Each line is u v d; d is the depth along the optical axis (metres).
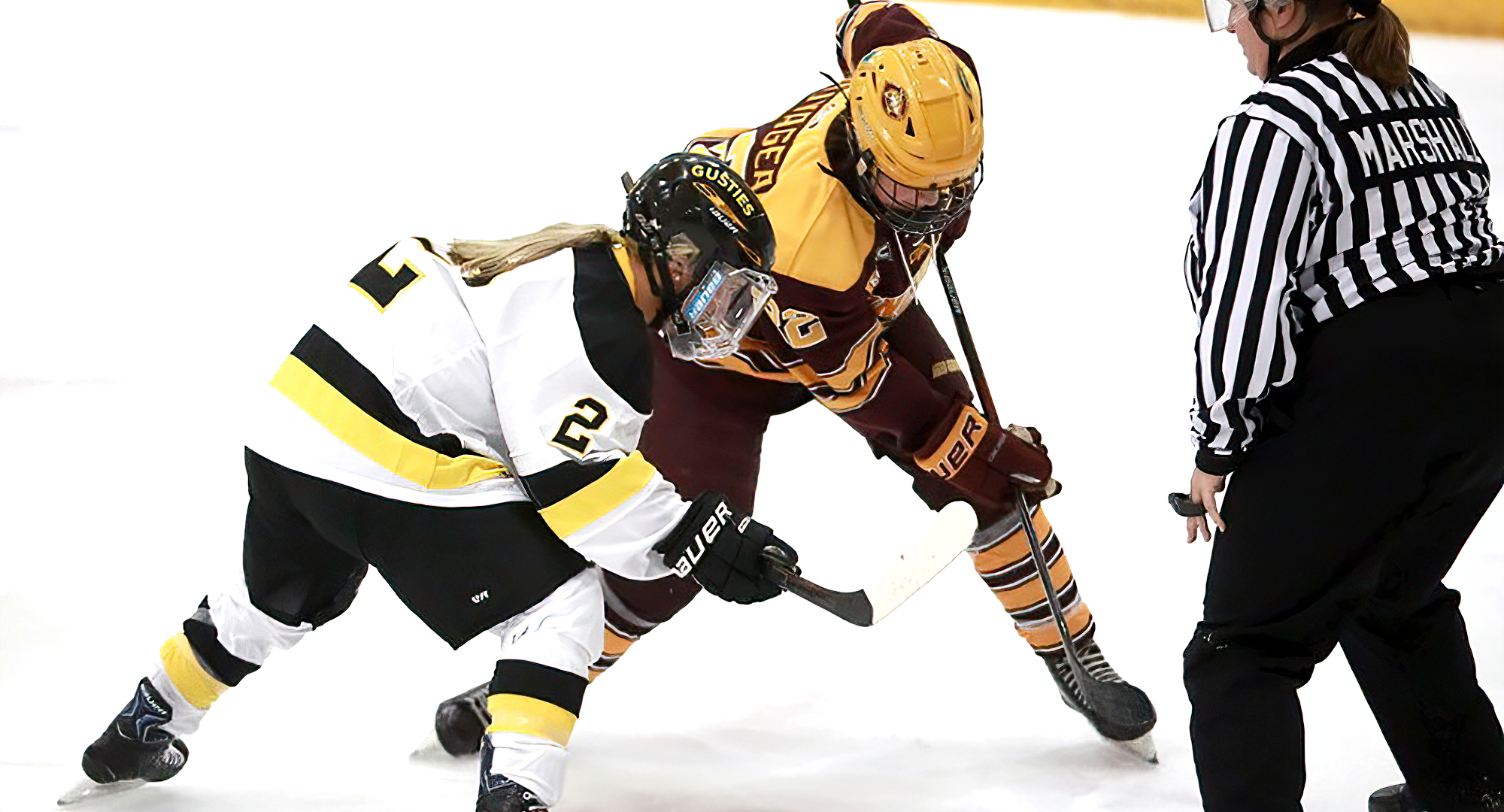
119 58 26.77
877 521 12.30
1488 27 32.06
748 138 8.10
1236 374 6.62
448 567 6.70
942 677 9.72
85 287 16.53
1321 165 6.58
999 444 8.19
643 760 8.50
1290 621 6.93
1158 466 13.52
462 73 27.33
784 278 7.51
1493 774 7.43
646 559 6.72
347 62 27.62
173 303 16.33
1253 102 6.72
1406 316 6.59
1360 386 6.60
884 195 7.44
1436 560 7.21
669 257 6.55
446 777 8.10
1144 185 22.98
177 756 7.68
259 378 14.46
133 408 13.36
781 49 29.64
